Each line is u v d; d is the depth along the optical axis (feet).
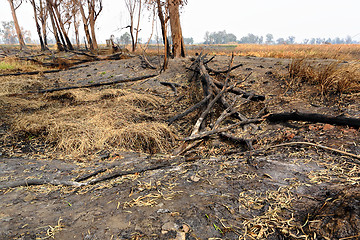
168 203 6.40
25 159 11.82
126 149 12.92
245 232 4.93
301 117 11.76
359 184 5.71
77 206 6.94
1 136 14.73
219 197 6.40
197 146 12.48
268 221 5.15
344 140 8.84
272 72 21.74
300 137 10.14
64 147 13.17
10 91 26.08
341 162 7.27
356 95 13.58
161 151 12.70
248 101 16.98
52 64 41.14
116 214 6.12
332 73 16.10
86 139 13.61
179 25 33.04
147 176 8.71
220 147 11.81
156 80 26.35
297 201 5.69
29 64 41.55
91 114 17.52
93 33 70.54
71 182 8.72
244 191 6.57
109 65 36.65
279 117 12.79
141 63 34.35
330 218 4.50
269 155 8.98
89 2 66.28
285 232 4.67
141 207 6.33
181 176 8.23
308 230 4.54
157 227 5.37
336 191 5.56
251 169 7.93
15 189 8.52
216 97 16.01
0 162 11.37
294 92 16.61
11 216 6.55
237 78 21.99
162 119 17.04
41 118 16.88
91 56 43.70
